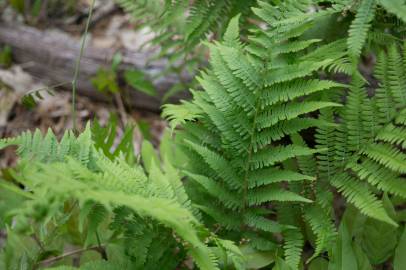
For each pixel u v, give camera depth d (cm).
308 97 147
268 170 141
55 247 148
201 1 157
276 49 141
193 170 146
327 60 137
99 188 124
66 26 228
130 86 197
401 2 132
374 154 137
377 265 145
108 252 146
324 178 143
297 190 144
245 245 143
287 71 139
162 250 136
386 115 140
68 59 203
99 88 192
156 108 196
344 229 139
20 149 137
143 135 184
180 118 137
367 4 135
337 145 142
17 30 212
